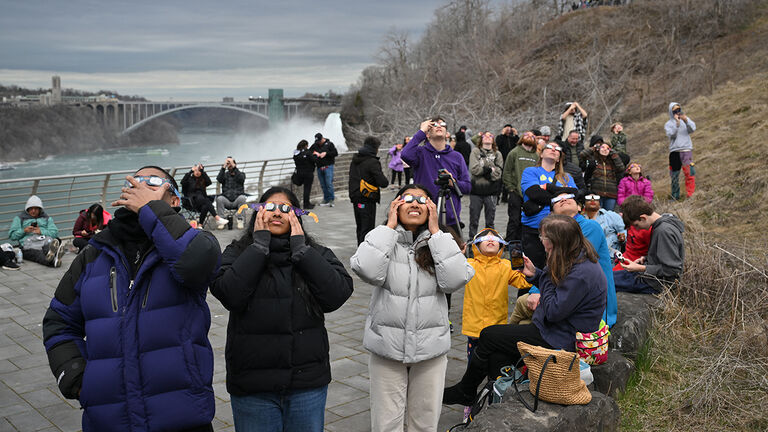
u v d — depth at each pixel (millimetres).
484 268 4590
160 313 2424
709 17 33750
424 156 6203
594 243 4656
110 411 2352
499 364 3961
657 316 5527
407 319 3303
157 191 2469
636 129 22422
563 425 3248
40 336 6082
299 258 2812
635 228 6148
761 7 32719
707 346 5164
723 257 6523
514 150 7938
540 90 35281
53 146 199750
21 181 10383
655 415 4184
